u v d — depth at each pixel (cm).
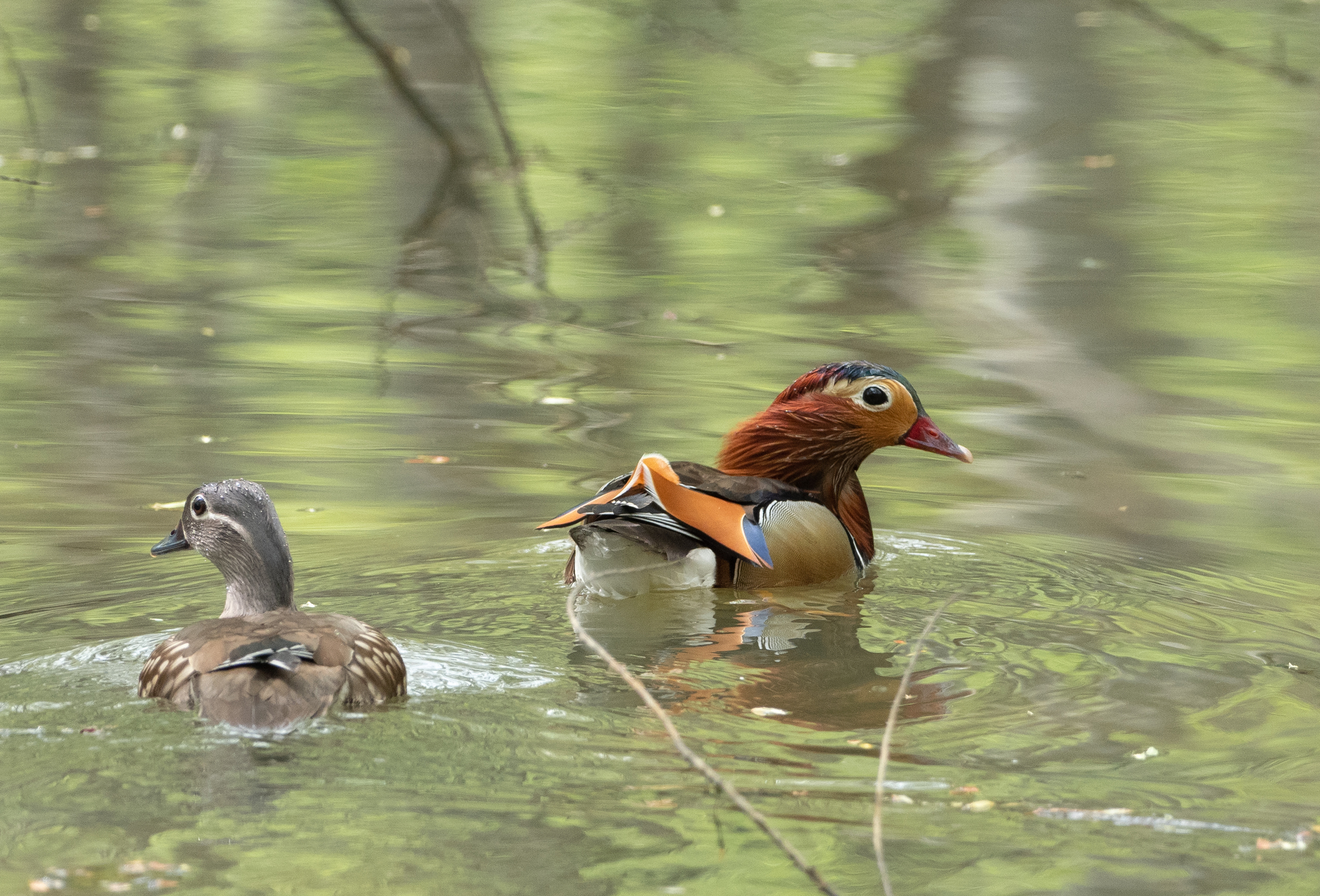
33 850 642
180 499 1273
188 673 782
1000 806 716
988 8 3672
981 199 2777
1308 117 3350
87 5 4094
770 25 3625
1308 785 745
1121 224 2623
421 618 1002
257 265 2316
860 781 740
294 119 3303
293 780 714
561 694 851
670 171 2941
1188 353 1878
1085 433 1562
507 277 2281
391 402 1611
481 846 658
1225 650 957
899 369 1795
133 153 3023
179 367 1736
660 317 2053
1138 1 2117
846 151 3094
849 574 1135
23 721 770
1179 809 716
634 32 3756
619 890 627
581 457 1423
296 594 1052
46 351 1784
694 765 612
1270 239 2503
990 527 1276
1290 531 1248
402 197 2778
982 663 927
